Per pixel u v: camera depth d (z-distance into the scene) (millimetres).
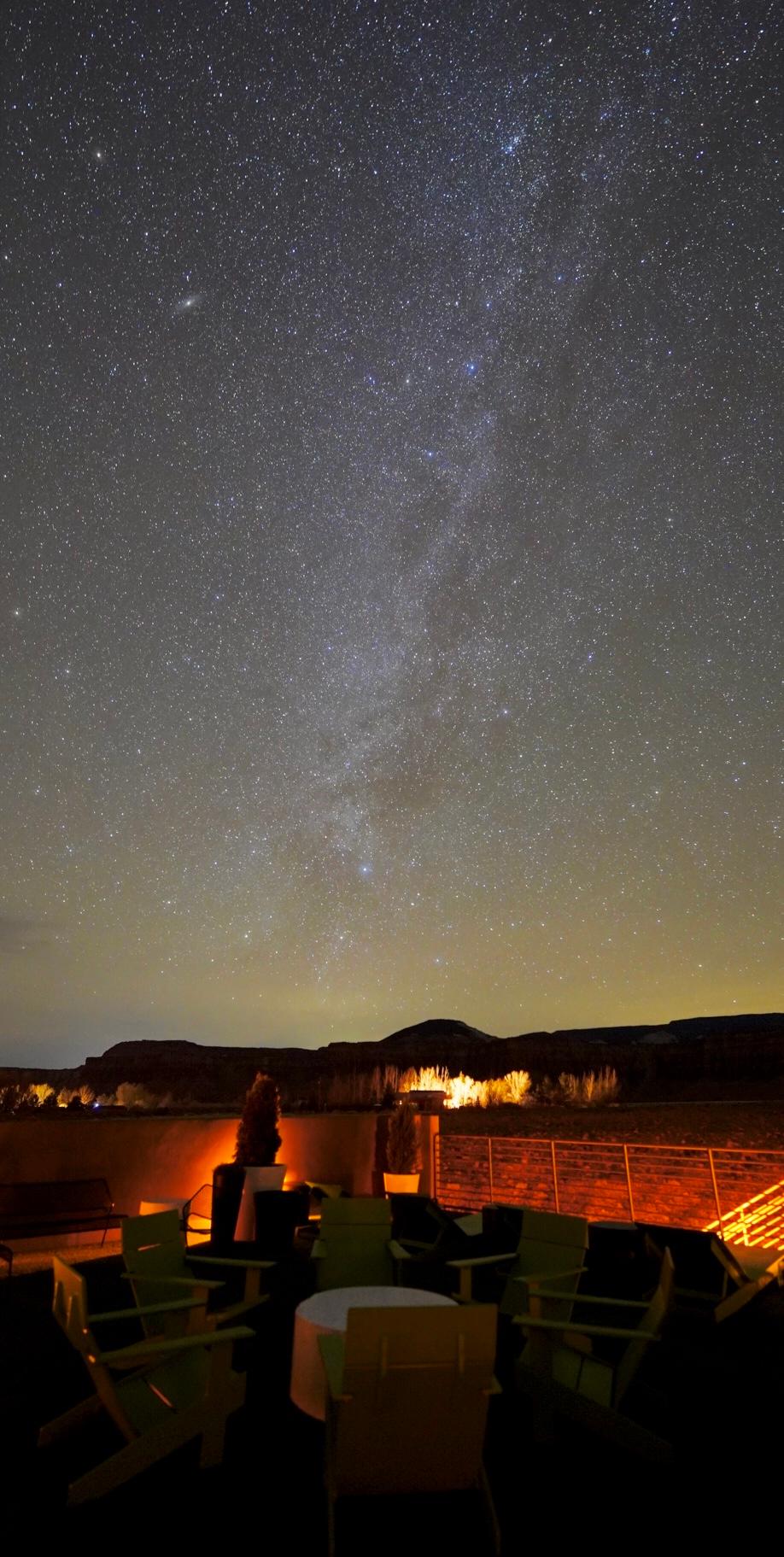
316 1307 3930
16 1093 15398
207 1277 6543
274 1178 7891
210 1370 3295
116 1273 6402
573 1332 3502
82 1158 7629
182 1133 8406
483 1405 2643
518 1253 4902
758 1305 5547
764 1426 3791
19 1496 2998
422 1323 2570
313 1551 2693
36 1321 5152
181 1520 2865
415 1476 2660
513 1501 3043
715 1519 2932
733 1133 14281
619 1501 3055
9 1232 6684
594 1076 24453
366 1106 18672
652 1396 4098
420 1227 5910
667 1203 10383
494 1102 20047
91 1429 3516
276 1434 3555
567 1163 12227
